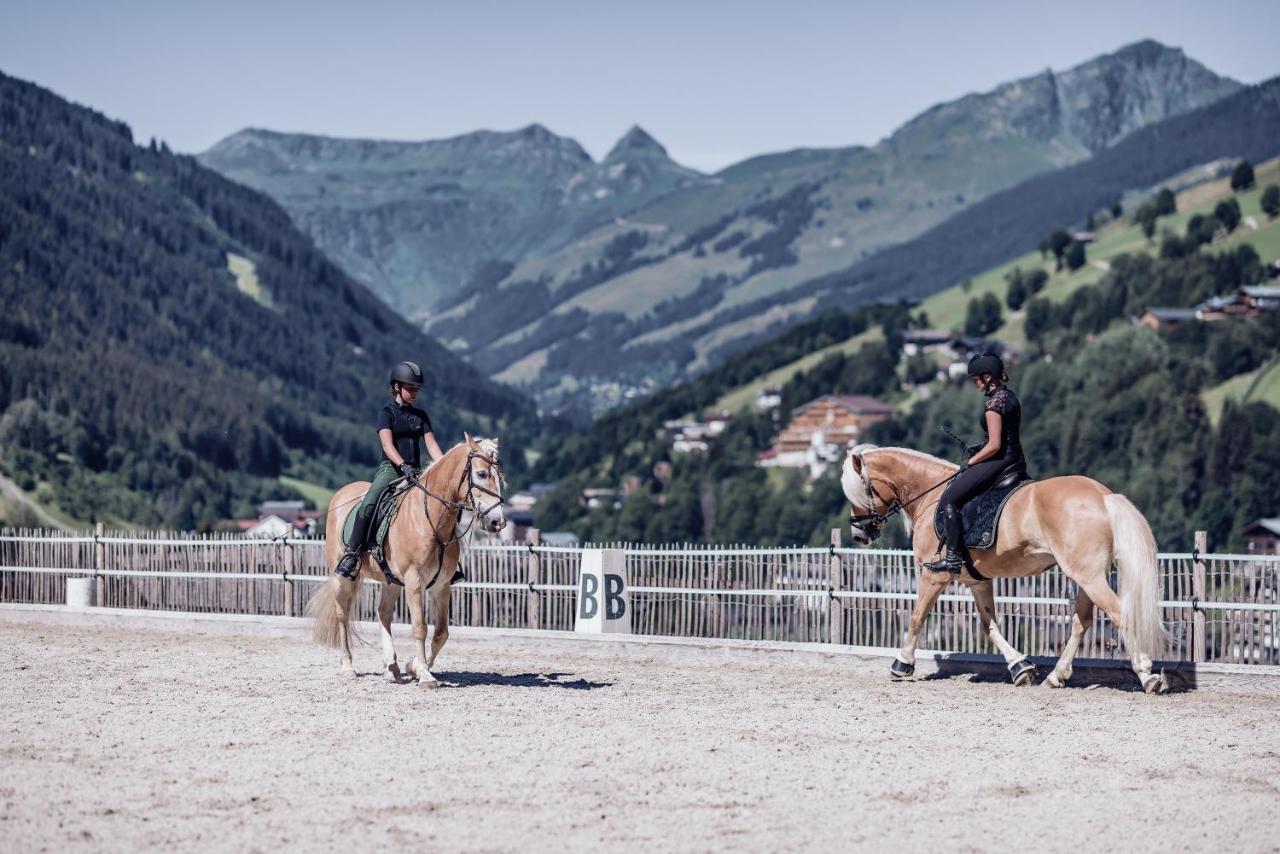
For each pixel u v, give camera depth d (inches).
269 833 339.6
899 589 720.3
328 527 647.1
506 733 475.2
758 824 350.0
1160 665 612.4
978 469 590.9
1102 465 6195.9
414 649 792.9
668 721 504.7
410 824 348.2
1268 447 5393.7
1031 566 581.0
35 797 376.5
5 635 887.1
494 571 865.5
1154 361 7367.1
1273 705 552.4
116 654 752.3
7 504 6633.9
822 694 588.7
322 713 520.1
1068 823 352.8
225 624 922.1
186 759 428.5
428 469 594.6
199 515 7672.2
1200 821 355.3
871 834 341.1
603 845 329.7
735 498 6963.6
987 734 478.6
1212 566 645.3
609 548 813.9
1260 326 7327.8
